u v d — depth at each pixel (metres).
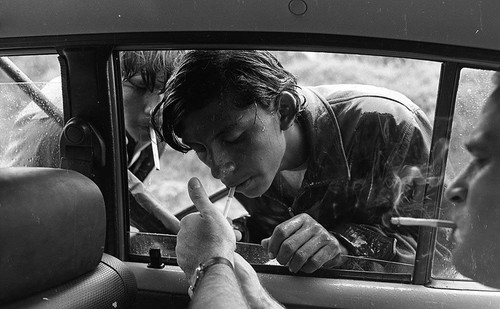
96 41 1.90
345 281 2.01
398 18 1.75
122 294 1.64
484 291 1.96
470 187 1.91
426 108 2.01
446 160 1.94
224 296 1.32
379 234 2.06
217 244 1.48
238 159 1.95
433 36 1.80
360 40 1.83
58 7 1.81
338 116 2.14
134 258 2.11
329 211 2.19
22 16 1.85
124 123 2.04
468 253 1.93
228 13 1.78
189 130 1.94
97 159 2.00
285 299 1.97
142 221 2.17
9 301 1.32
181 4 1.77
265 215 2.28
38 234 1.34
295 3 1.74
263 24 1.80
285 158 2.15
